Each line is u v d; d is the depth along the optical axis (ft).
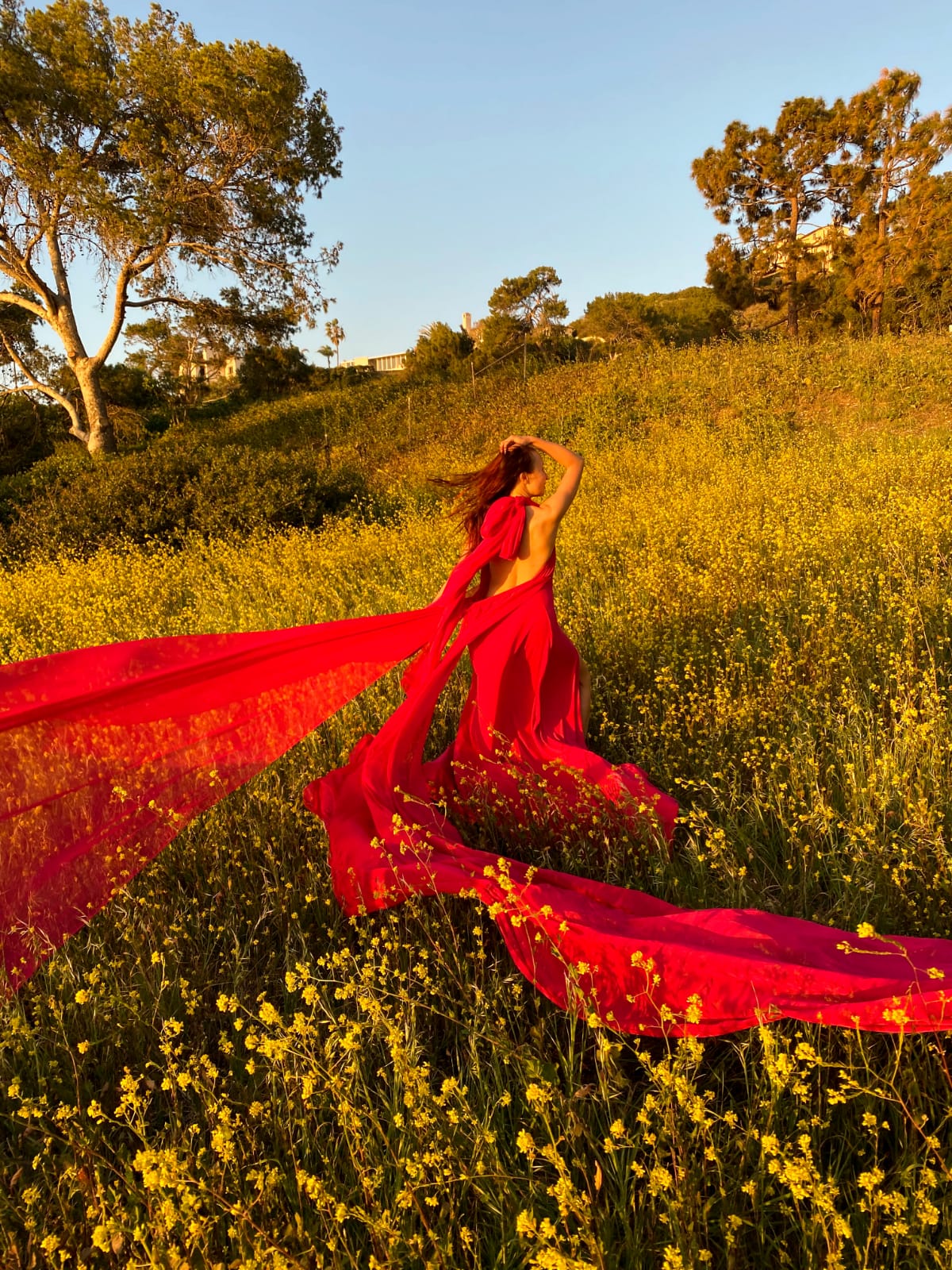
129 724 9.92
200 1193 5.79
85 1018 8.15
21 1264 5.86
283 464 44.88
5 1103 7.39
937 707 11.34
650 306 100.94
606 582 21.13
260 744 11.23
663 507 28.81
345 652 11.70
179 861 10.75
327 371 114.11
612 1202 5.88
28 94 65.72
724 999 7.21
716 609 17.52
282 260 82.58
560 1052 7.06
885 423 44.04
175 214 72.49
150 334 117.60
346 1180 6.38
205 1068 7.17
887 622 15.33
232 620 21.99
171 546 37.93
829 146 78.38
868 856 9.12
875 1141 5.80
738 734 12.01
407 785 11.76
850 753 11.12
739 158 81.61
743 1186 5.38
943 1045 6.77
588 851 10.25
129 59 69.36
